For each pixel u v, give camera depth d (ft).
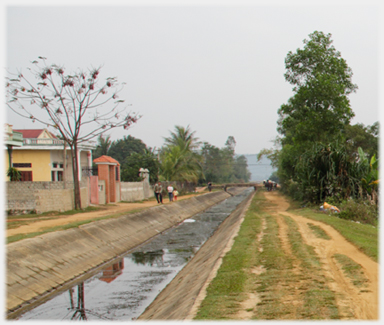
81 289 39.27
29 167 116.88
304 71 92.07
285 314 20.61
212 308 22.77
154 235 75.05
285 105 93.86
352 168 76.18
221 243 49.73
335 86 85.71
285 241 42.78
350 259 32.09
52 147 115.85
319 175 79.92
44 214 70.44
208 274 31.83
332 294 23.48
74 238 50.49
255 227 56.18
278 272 29.60
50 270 40.86
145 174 145.48
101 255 52.31
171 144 183.93
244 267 32.17
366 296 22.89
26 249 40.70
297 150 98.94
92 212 77.56
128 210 83.87
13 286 34.60
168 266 49.32
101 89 78.95
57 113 77.66
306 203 87.10
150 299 36.14
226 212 125.18
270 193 193.26
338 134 90.07
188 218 106.63
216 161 383.65
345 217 63.26
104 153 230.89
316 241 41.45
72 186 82.43
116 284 41.16
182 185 181.47
